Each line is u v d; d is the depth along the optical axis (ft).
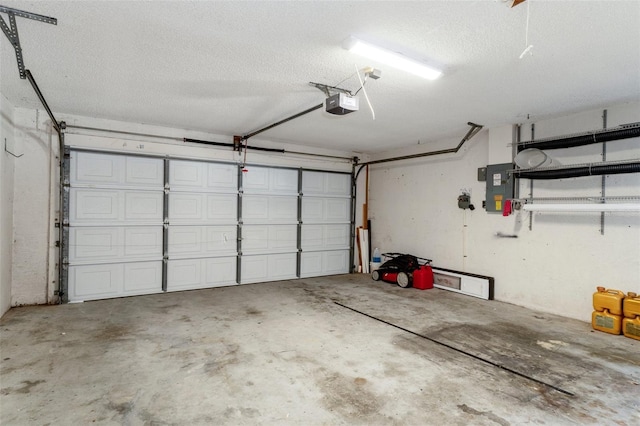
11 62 9.20
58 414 6.69
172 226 16.89
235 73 9.85
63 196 14.42
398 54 8.27
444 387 7.92
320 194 21.48
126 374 8.33
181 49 8.39
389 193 21.88
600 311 11.81
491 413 6.93
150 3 6.48
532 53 8.29
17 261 13.78
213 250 17.98
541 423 6.62
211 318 12.67
